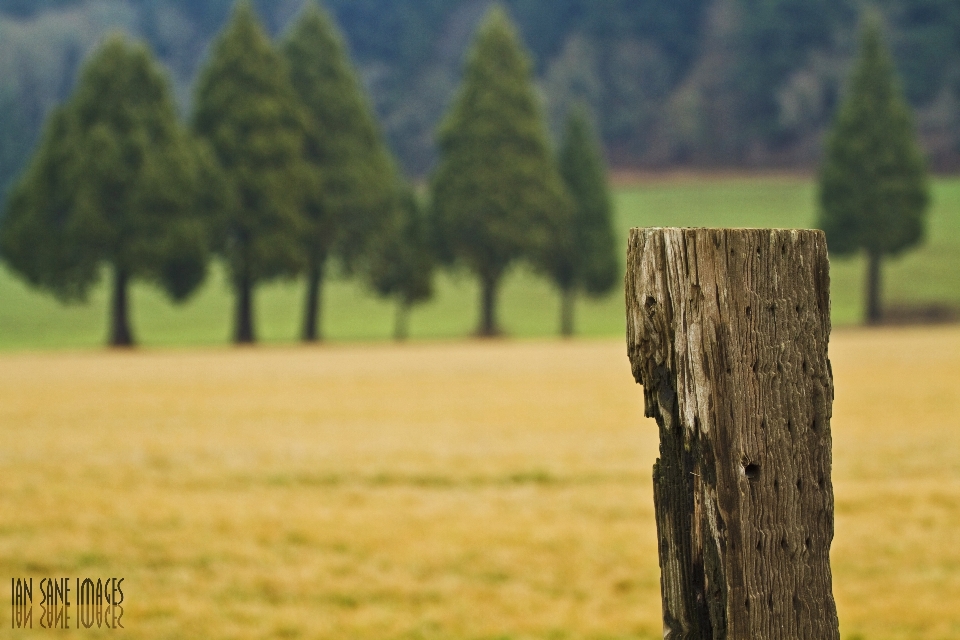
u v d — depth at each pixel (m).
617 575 11.65
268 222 67.88
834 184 83.44
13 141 174.38
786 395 3.74
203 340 88.94
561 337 82.25
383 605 10.59
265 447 20.95
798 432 3.74
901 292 103.88
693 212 150.88
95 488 16.48
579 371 40.41
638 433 22.81
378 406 28.62
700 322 3.71
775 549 3.70
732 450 3.69
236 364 46.44
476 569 11.88
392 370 41.72
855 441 20.67
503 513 14.66
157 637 9.49
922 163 83.44
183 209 63.41
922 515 14.06
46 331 94.88
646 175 190.62
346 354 54.00
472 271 77.06
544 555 12.42
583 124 81.69
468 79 75.69
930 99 184.50
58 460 19.27
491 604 10.65
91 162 61.53
